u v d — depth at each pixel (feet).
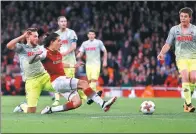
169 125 59.93
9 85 171.83
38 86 81.56
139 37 197.57
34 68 80.74
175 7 209.77
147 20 207.00
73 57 105.19
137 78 168.25
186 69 85.30
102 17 212.23
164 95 163.02
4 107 98.73
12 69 181.98
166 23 207.00
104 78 170.81
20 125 60.44
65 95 76.38
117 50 197.16
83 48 119.75
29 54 80.79
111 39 200.95
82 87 74.49
